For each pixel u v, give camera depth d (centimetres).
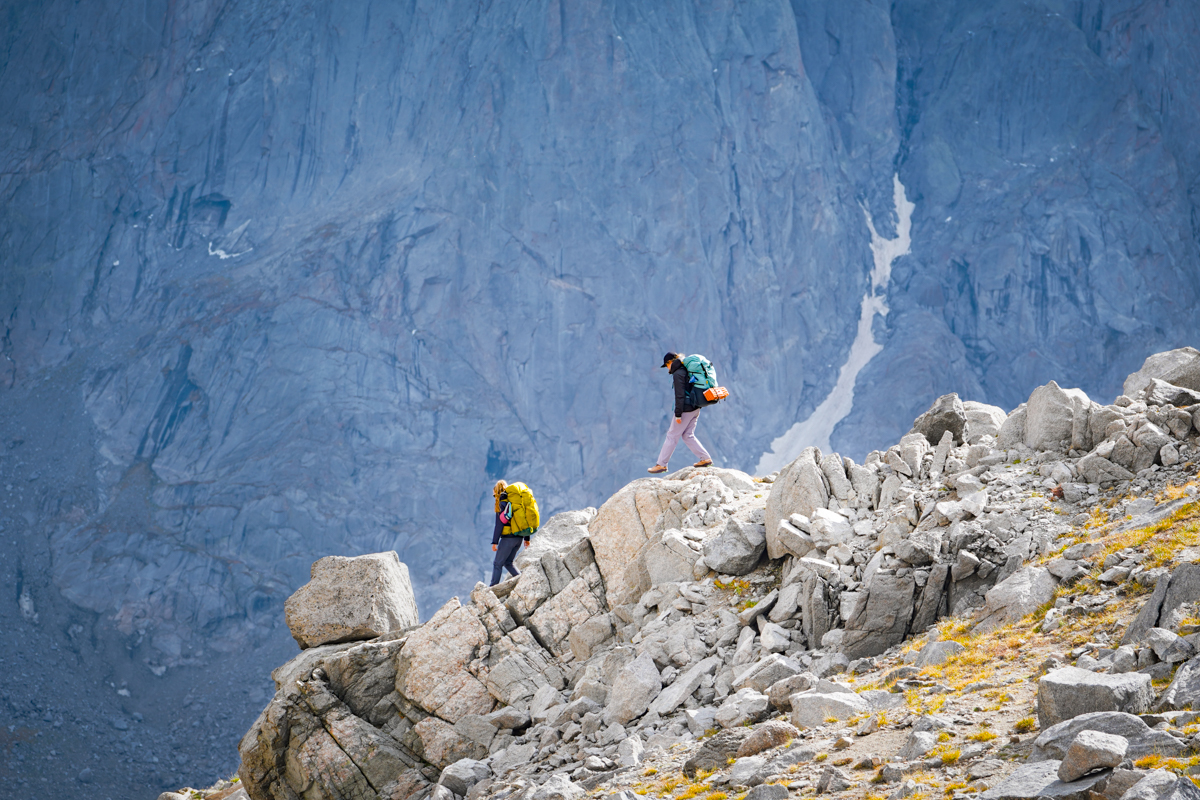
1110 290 17038
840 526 1294
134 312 18175
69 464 15925
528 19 18462
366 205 18200
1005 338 17388
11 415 16462
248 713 13025
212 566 14562
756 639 1195
